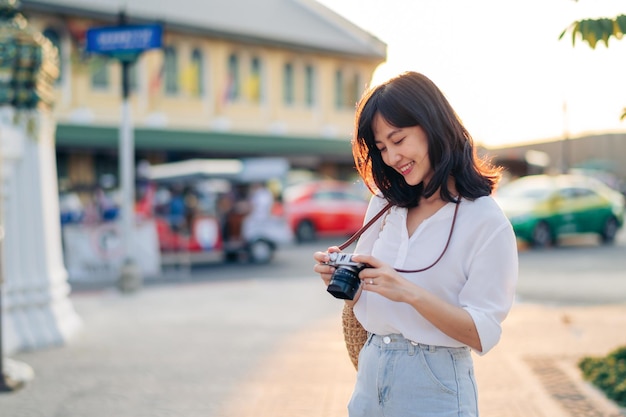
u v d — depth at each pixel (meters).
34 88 6.99
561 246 16.70
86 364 6.11
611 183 29.62
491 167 2.10
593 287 10.27
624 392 4.54
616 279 11.09
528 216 15.90
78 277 12.44
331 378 5.48
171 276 12.95
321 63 31.05
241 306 9.25
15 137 6.83
